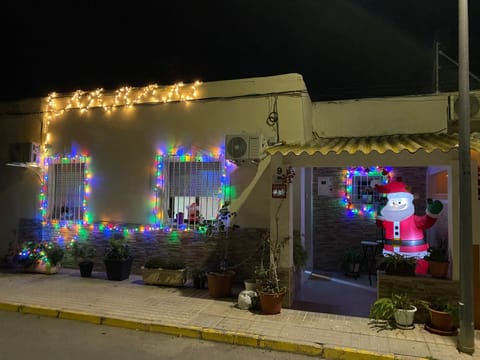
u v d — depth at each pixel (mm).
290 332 5898
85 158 9938
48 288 8180
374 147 6789
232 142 7969
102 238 9734
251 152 7852
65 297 7543
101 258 9734
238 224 8664
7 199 10602
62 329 6234
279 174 7246
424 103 9203
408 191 7609
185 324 6172
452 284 6203
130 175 9578
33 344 5602
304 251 8078
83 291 7965
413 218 7492
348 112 9656
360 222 10203
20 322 6535
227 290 7633
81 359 5121
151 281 8492
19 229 10430
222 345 5719
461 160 5344
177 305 7113
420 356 5129
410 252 7359
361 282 9172
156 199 9312
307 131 8969
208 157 8977
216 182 8953
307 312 6859
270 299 6633
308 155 7090
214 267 8828
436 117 9102
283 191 7219
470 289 5258
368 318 6566
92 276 9242
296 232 8547
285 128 8500
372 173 10180
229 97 8914
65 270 9852
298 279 8266
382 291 6539
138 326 6262
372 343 5520
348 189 10305
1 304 7184
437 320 5883
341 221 10344
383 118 9430
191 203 9141
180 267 8469
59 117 10227
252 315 6633
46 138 10297
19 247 10180
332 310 7008
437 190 8828
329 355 5352
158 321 6297
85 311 6742
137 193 9500
